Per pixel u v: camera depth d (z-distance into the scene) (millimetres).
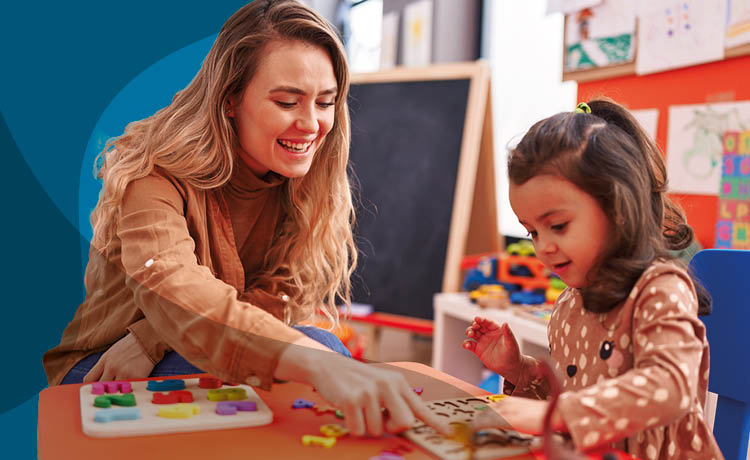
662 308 661
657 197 798
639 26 1904
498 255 2332
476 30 3365
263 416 658
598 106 819
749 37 1619
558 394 508
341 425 649
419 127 2770
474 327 924
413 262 2664
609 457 561
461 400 721
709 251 908
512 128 2992
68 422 643
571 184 692
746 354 871
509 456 571
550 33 2730
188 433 627
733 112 1676
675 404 602
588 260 710
